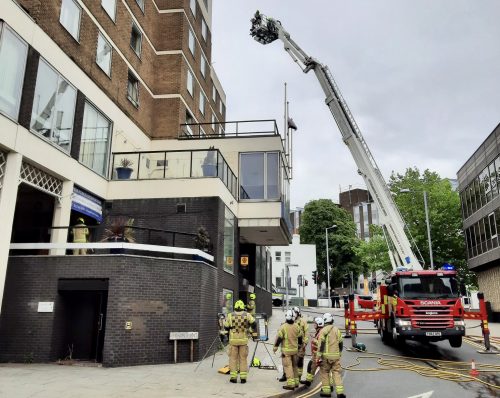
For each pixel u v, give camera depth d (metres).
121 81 19.70
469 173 35.56
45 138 13.79
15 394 7.96
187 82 25.06
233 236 19.16
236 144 21.33
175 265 12.87
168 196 17.11
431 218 37.62
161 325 12.27
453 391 9.40
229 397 8.20
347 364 12.84
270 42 21.95
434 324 13.75
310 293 59.78
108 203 17.38
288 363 9.18
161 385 9.10
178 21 24.59
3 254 11.75
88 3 17.09
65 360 12.05
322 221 66.38
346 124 19.16
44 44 14.01
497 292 31.30
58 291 12.21
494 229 30.02
